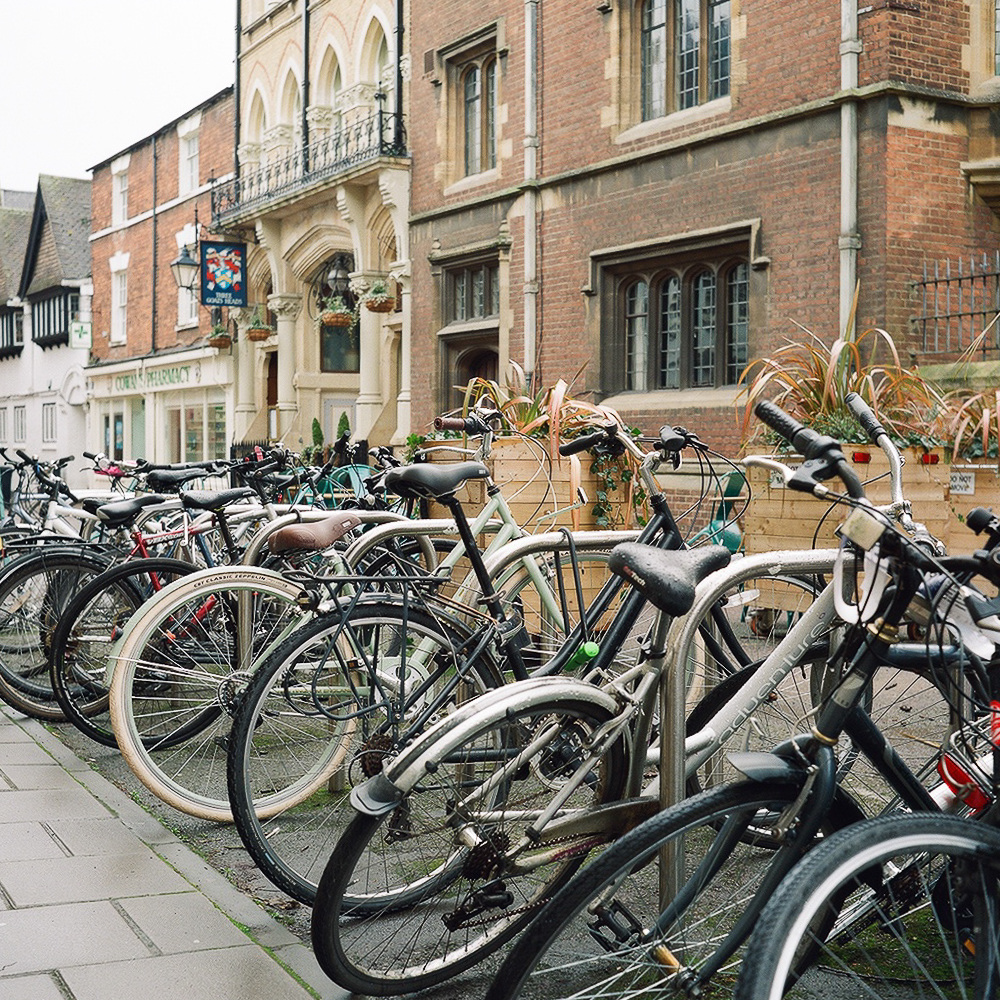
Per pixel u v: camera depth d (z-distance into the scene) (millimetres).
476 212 14961
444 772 2963
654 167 12305
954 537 7277
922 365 10055
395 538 5035
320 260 19656
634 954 2562
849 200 10188
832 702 2287
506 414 6902
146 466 6730
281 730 3770
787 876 1966
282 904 3441
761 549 6332
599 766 2885
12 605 5660
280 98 20750
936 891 2438
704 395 11922
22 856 3758
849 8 10164
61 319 34656
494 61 15109
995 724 2457
